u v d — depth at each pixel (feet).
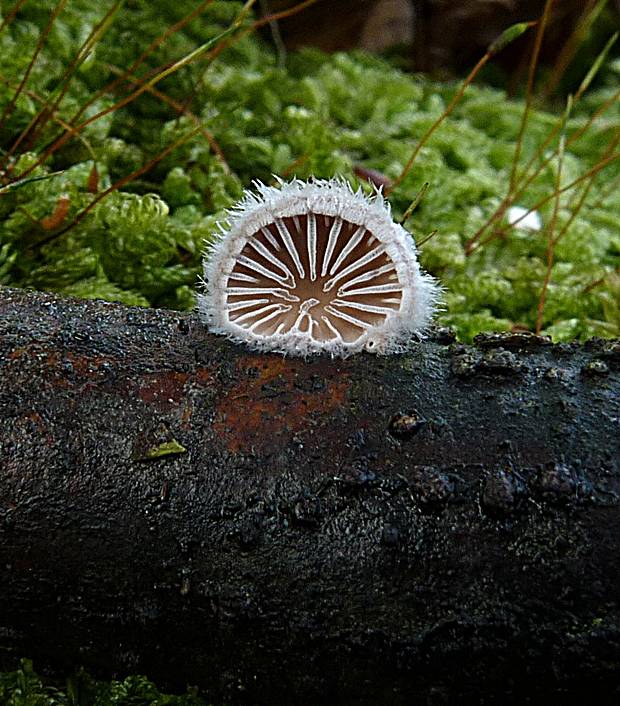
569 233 0.52
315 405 0.35
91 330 0.36
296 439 0.35
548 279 0.47
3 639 0.36
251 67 0.68
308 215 0.36
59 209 0.46
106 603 0.35
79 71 0.54
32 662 0.37
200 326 0.36
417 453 0.35
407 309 0.36
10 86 0.50
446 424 0.35
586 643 0.34
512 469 0.34
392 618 0.34
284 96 0.64
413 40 0.82
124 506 0.35
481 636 0.34
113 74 0.58
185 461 0.35
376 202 0.36
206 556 0.34
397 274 0.36
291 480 0.34
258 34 0.79
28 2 0.58
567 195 0.59
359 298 0.36
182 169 0.51
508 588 0.34
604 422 0.35
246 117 0.58
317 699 0.35
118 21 0.61
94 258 0.46
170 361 0.36
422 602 0.34
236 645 0.35
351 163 0.55
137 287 0.47
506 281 0.49
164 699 0.37
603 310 0.49
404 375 0.36
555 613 0.34
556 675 0.34
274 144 0.57
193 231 0.47
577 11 0.81
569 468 0.34
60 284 0.45
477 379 0.35
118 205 0.46
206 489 0.35
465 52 0.84
